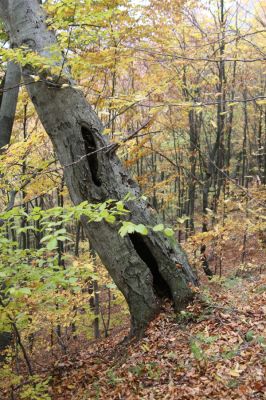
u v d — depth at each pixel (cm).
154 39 721
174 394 386
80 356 670
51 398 529
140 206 541
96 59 652
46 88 505
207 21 934
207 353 441
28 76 514
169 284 560
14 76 629
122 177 540
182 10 848
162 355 482
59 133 521
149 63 798
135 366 480
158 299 569
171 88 863
